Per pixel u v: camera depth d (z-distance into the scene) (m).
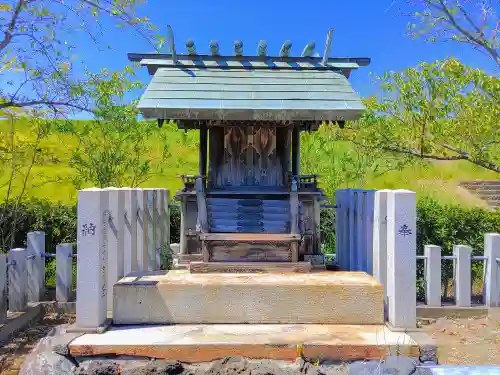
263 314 5.00
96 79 9.76
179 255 6.52
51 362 4.25
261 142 6.93
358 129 9.98
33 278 6.64
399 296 4.84
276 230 6.22
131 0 6.85
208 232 6.14
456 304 6.47
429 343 4.41
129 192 5.98
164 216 7.62
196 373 4.18
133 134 10.88
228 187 6.90
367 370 4.06
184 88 6.12
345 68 6.84
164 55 6.79
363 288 5.00
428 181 13.53
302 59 6.89
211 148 6.91
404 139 9.64
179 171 12.87
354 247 6.91
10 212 9.13
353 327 4.89
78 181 10.33
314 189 6.61
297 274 5.68
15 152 8.72
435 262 6.42
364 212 6.41
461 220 8.48
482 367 3.92
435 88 8.80
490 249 6.49
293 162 7.12
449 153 10.85
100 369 4.15
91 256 4.79
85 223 4.81
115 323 4.98
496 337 5.56
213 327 4.88
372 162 11.16
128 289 4.99
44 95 7.49
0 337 5.43
